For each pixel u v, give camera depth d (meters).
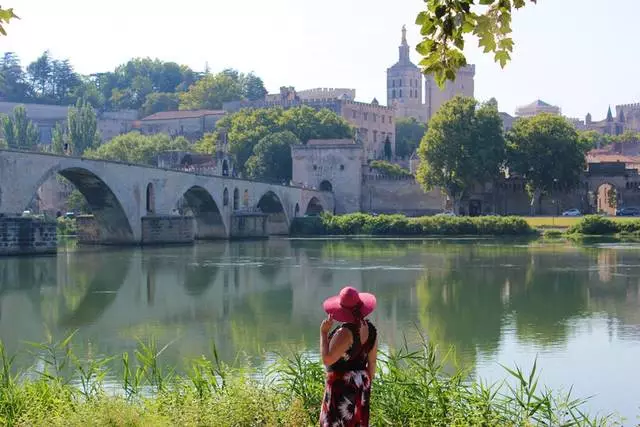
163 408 18.02
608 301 55.50
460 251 102.50
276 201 155.00
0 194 83.12
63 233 143.75
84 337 42.75
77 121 199.38
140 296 59.06
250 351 38.25
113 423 16.64
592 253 96.75
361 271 76.88
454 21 12.62
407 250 105.19
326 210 182.25
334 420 13.45
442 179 160.12
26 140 190.12
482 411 18.34
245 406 17.52
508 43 12.72
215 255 96.56
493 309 52.03
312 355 36.34
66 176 98.88
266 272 76.25
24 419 17.34
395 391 18.44
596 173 178.88
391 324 46.22
